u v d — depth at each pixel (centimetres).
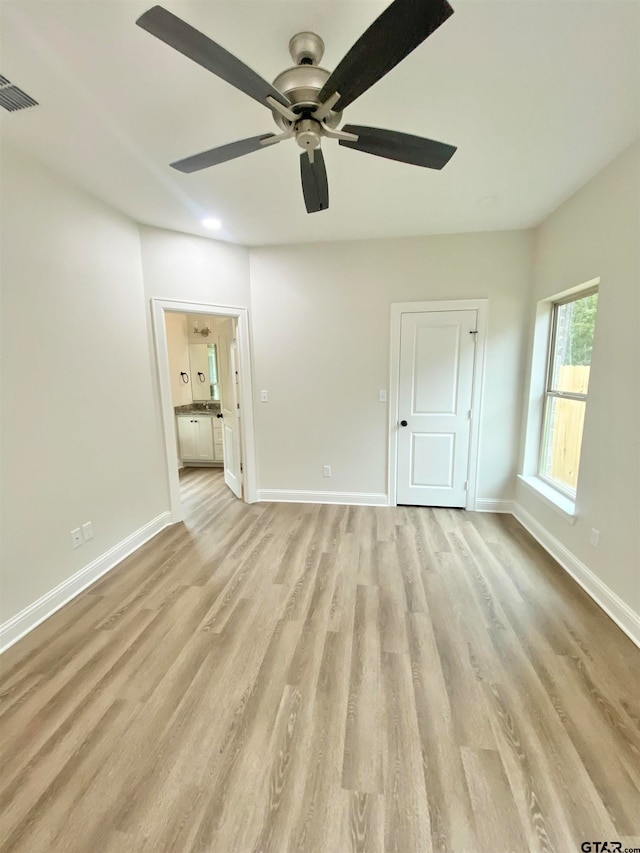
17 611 205
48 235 224
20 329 208
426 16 94
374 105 173
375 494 391
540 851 112
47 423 225
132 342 301
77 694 168
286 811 123
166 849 114
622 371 210
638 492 196
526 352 342
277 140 149
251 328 380
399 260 350
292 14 127
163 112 175
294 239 349
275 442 399
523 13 127
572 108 174
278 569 269
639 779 131
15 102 167
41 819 122
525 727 150
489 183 246
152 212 286
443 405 364
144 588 248
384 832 117
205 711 159
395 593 238
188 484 483
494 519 352
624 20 129
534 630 205
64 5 122
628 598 203
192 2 122
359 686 170
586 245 246
